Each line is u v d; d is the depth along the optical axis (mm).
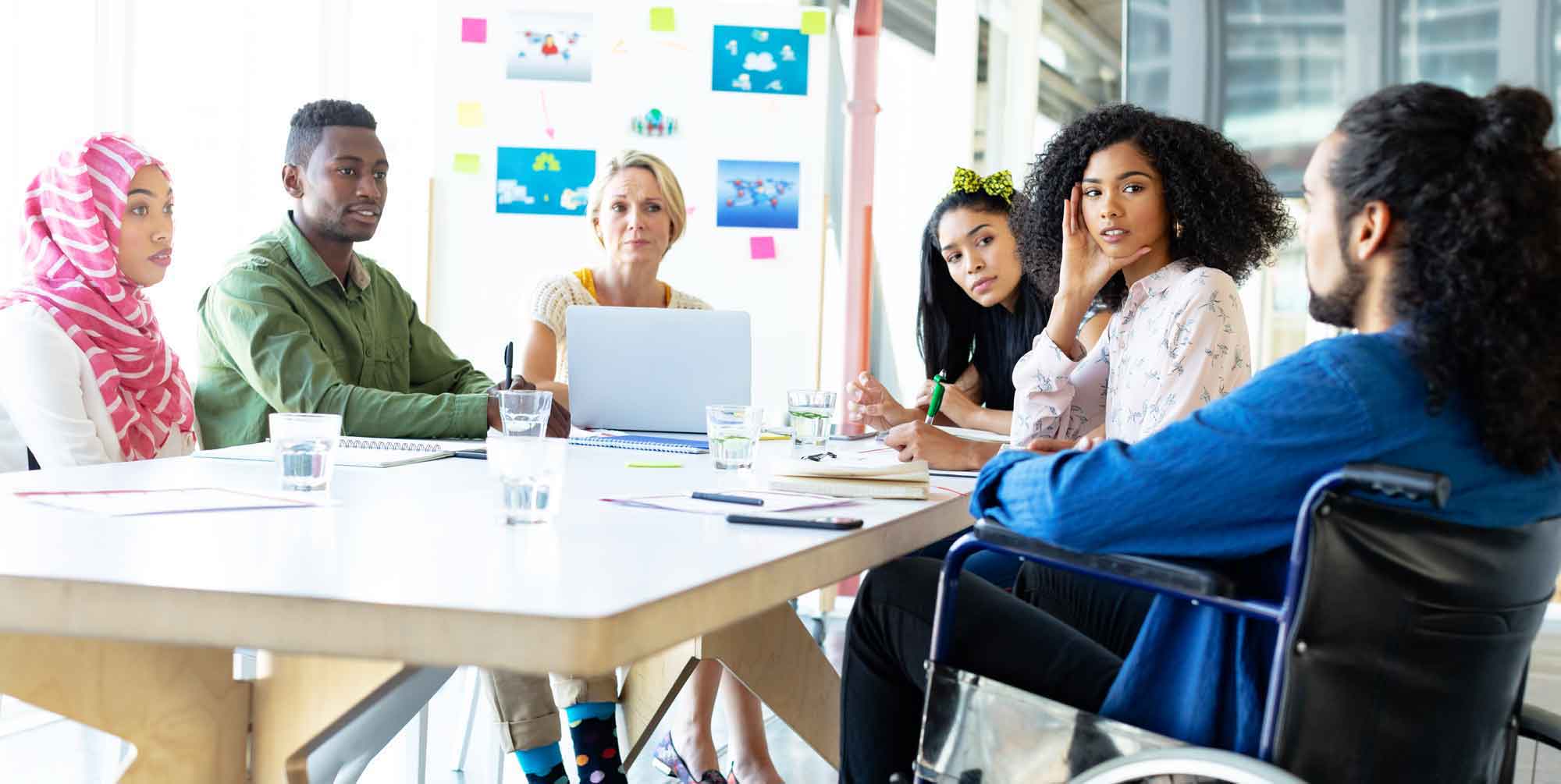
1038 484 1112
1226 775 938
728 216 3959
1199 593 999
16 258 2916
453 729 2832
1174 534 1055
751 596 971
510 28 3941
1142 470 1046
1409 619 947
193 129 3559
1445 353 977
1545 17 4035
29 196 2504
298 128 2682
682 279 3984
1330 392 985
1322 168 1099
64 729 2598
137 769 1139
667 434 2381
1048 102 4645
